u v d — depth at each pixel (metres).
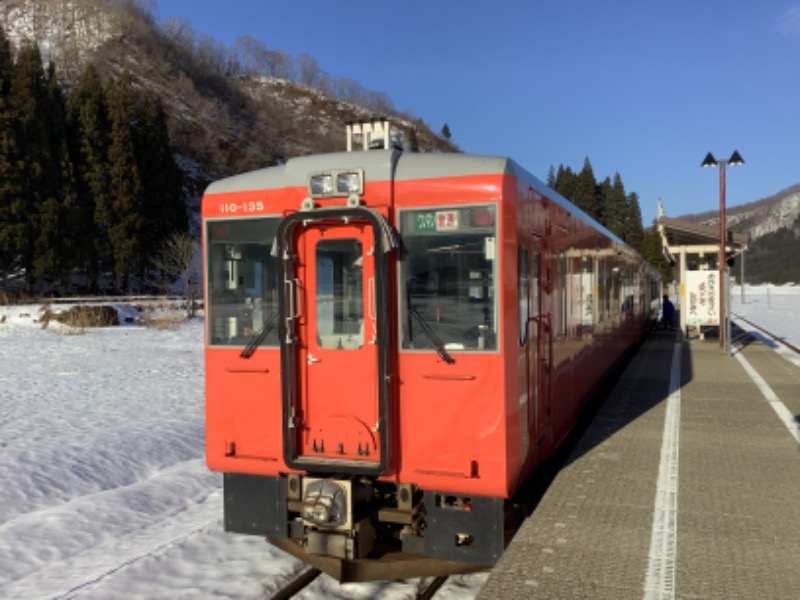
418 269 4.76
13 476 8.16
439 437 4.70
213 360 5.32
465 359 4.63
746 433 7.79
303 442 5.00
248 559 5.83
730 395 10.62
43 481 8.12
